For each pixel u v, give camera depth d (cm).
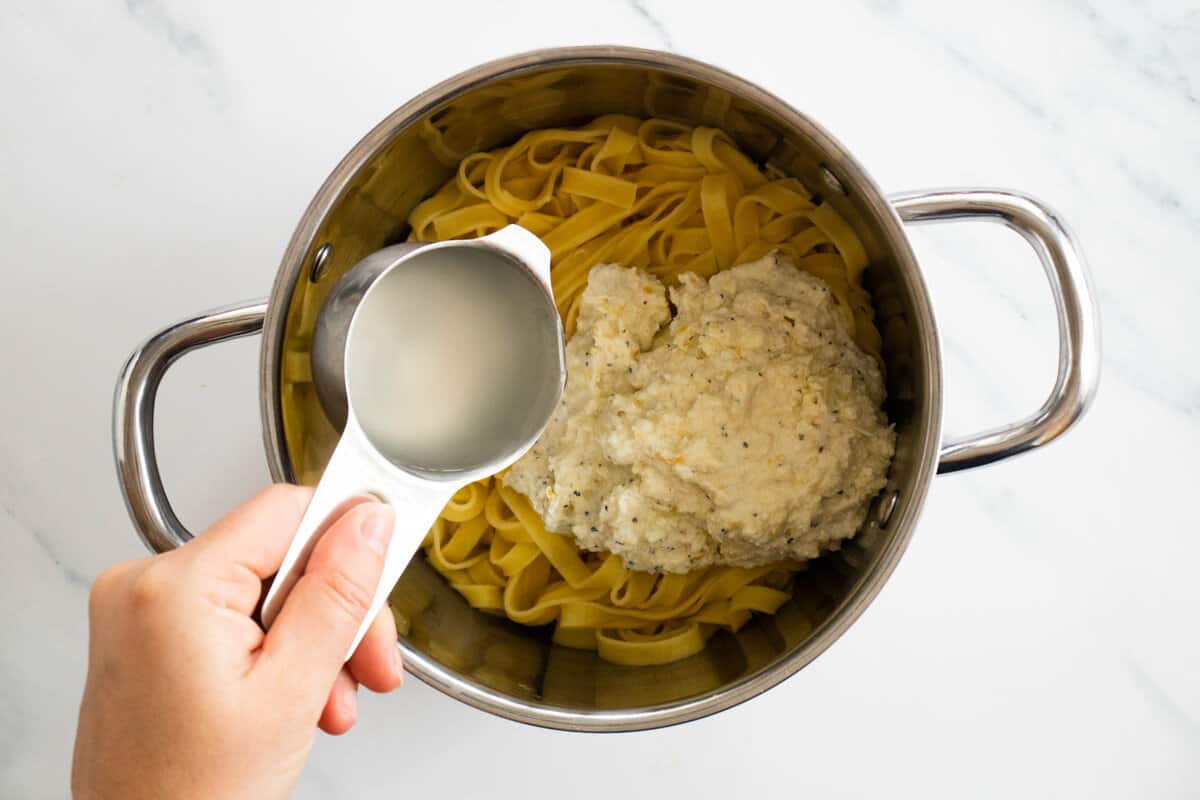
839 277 59
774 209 59
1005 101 63
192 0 63
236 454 63
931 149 63
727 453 55
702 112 57
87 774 46
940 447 50
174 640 44
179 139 63
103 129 63
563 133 60
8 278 63
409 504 46
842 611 51
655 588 60
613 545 57
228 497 63
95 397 63
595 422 57
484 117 57
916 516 50
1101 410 63
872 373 58
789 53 63
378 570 44
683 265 61
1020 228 51
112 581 46
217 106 63
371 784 63
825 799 63
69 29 63
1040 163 63
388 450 47
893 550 50
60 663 63
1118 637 63
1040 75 63
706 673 57
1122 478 63
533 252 48
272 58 63
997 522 63
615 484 57
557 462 57
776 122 53
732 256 60
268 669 44
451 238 61
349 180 52
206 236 63
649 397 56
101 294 63
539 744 63
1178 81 63
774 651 57
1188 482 63
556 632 61
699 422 55
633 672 59
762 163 59
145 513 50
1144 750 63
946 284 63
